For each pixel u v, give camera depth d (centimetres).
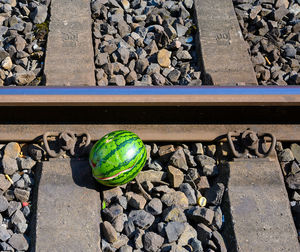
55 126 485
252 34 634
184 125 492
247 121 501
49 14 637
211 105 482
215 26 628
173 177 448
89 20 626
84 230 407
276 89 512
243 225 414
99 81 553
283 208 427
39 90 495
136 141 423
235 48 602
